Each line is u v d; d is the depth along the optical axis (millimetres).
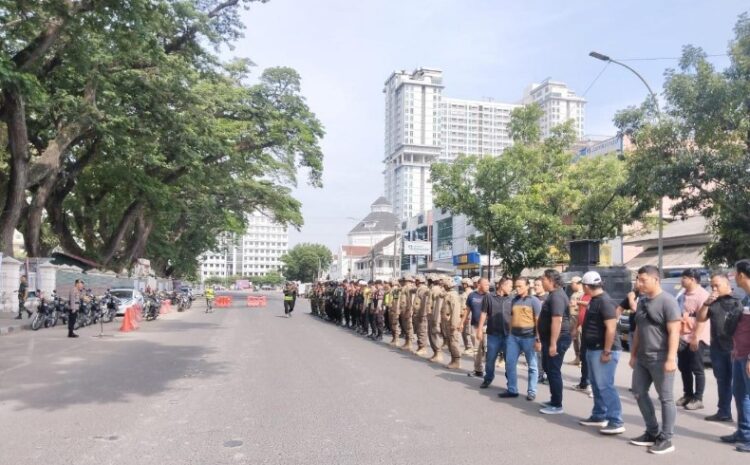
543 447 6348
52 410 7793
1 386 9484
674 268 27094
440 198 28281
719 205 17750
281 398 8641
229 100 32875
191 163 27281
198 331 20125
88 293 22781
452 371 11680
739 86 16047
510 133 28500
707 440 6855
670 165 17297
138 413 7641
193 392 9047
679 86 16922
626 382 10797
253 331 20250
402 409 8023
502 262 29625
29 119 25531
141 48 21375
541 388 10078
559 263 27922
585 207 25188
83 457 5777
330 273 128500
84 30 18688
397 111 150375
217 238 71312
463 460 5812
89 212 35656
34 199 26984
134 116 24641
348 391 9234
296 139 35094
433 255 61062
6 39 18469
